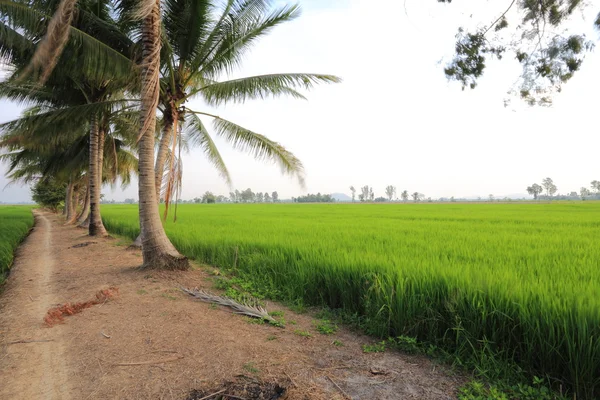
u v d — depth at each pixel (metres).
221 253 7.86
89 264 7.89
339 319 4.32
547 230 11.17
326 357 3.21
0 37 6.65
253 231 11.25
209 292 5.38
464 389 2.60
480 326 3.23
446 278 3.84
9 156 16.61
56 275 6.91
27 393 2.57
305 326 4.09
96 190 13.48
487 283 3.58
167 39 7.74
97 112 9.25
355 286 4.54
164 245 6.71
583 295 3.20
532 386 2.75
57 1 6.48
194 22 7.61
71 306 4.50
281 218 19.98
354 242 7.87
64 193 35.47
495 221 16.09
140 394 2.51
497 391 2.60
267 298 5.32
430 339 3.48
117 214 28.22
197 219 19.27
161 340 3.50
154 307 4.54
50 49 4.74
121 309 4.48
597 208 33.12
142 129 6.52
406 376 2.87
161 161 8.66
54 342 3.52
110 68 7.42
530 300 3.21
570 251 6.43
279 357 3.14
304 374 2.83
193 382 2.66
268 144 9.41
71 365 3.01
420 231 10.88
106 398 2.48
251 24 8.34
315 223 15.12
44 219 31.69
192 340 3.49
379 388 2.66
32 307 4.80
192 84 9.38
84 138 15.41
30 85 9.96
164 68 8.63
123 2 6.98
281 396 2.43
